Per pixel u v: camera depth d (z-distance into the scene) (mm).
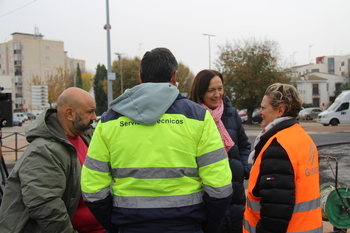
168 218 1589
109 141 1667
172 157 1606
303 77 57344
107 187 1704
